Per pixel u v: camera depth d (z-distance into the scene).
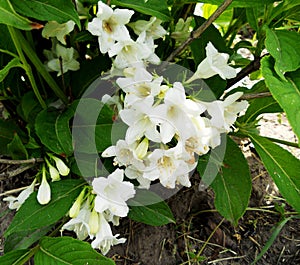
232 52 0.38
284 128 0.52
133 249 0.38
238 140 0.48
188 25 0.36
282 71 0.28
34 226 0.29
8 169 0.42
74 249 0.29
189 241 0.39
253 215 0.42
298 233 0.41
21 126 0.41
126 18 0.29
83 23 0.34
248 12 0.35
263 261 0.39
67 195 0.31
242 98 0.33
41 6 0.27
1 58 0.35
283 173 0.33
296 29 0.45
